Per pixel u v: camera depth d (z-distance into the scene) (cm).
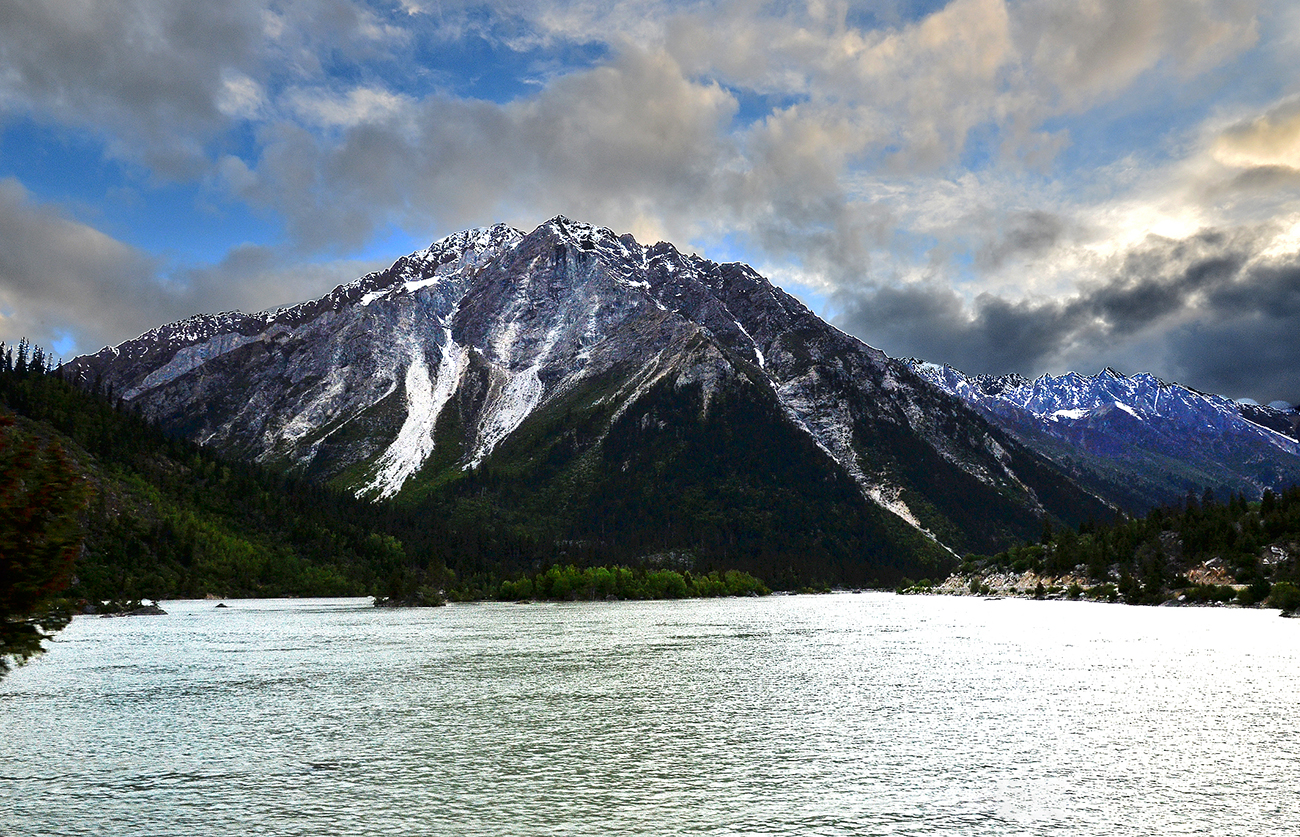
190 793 5128
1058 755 5853
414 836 4394
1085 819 4522
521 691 8819
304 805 4894
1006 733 6562
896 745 6222
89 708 7900
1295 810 4634
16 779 5434
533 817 4675
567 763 5825
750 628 16850
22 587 3378
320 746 6338
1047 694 8275
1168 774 5347
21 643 3456
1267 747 6022
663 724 7088
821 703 7975
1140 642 12888
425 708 7862
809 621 18850
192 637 15012
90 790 5191
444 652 12450
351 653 12350
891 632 15512
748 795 5022
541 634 15575
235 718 7388
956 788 5097
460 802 4950
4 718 7419
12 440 3569
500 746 6322
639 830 4462
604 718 7356
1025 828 4394
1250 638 13275
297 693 8744
